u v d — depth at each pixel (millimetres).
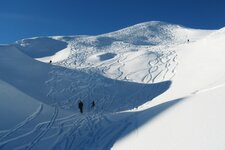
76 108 26906
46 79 32656
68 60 63156
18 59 34938
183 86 30297
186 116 11375
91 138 14570
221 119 9078
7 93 18578
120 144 12336
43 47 87688
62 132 15547
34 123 16203
